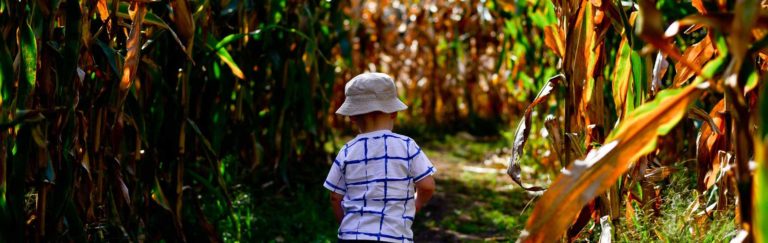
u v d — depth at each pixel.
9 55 2.67
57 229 3.07
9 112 2.72
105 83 3.19
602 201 3.12
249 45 5.09
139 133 3.48
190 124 3.74
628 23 2.86
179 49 3.89
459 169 6.61
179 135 3.72
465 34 8.70
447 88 8.98
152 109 3.81
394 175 2.89
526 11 5.52
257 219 4.57
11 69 2.67
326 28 5.75
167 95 3.70
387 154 2.92
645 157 3.03
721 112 2.89
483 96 9.28
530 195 5.42
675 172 3.47
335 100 8.33
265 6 5.06
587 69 3.03
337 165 3.00
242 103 5.26
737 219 2.88
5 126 2.63
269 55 5.09
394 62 9.11
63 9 3.05
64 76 2.89
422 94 9.00
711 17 1.95
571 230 3.08
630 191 3.16
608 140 2.17
